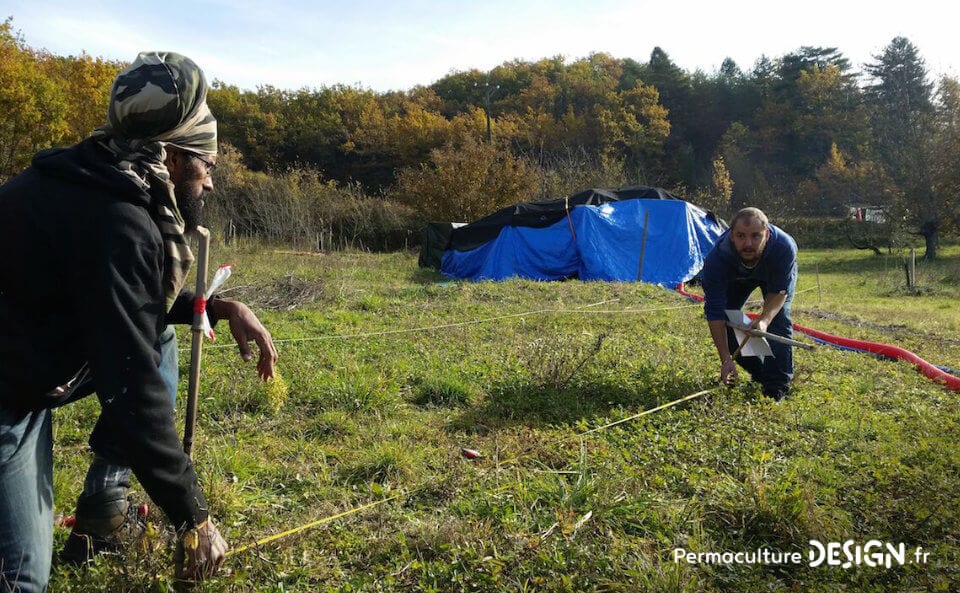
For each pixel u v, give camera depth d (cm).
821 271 2716
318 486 396
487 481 400
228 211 2670
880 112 3944
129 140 228
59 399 227
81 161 215
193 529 243
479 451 458
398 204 3506
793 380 631
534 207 1870
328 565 310
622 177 3688
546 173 3666
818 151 7375
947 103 3422
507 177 3216
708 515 359
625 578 296
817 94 7669
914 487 377
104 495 280
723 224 1883
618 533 340
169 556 282
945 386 673
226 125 6694
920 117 3478
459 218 3216
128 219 213
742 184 6656
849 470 421
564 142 6681
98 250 208
